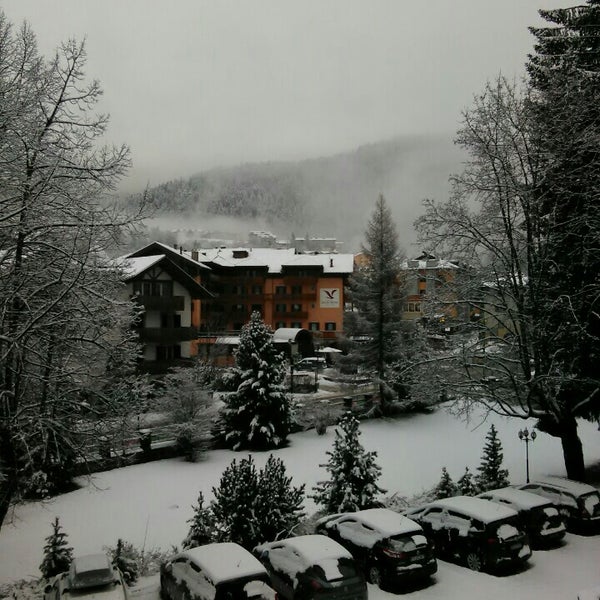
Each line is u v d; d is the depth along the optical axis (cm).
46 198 1304
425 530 1429
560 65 2111
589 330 1944
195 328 4319
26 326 1147
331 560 1055
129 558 1370
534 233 1986
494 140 1956
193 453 2630
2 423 1169
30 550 1641
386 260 3550
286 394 2956
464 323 2134
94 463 2381
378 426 3325
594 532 1555
